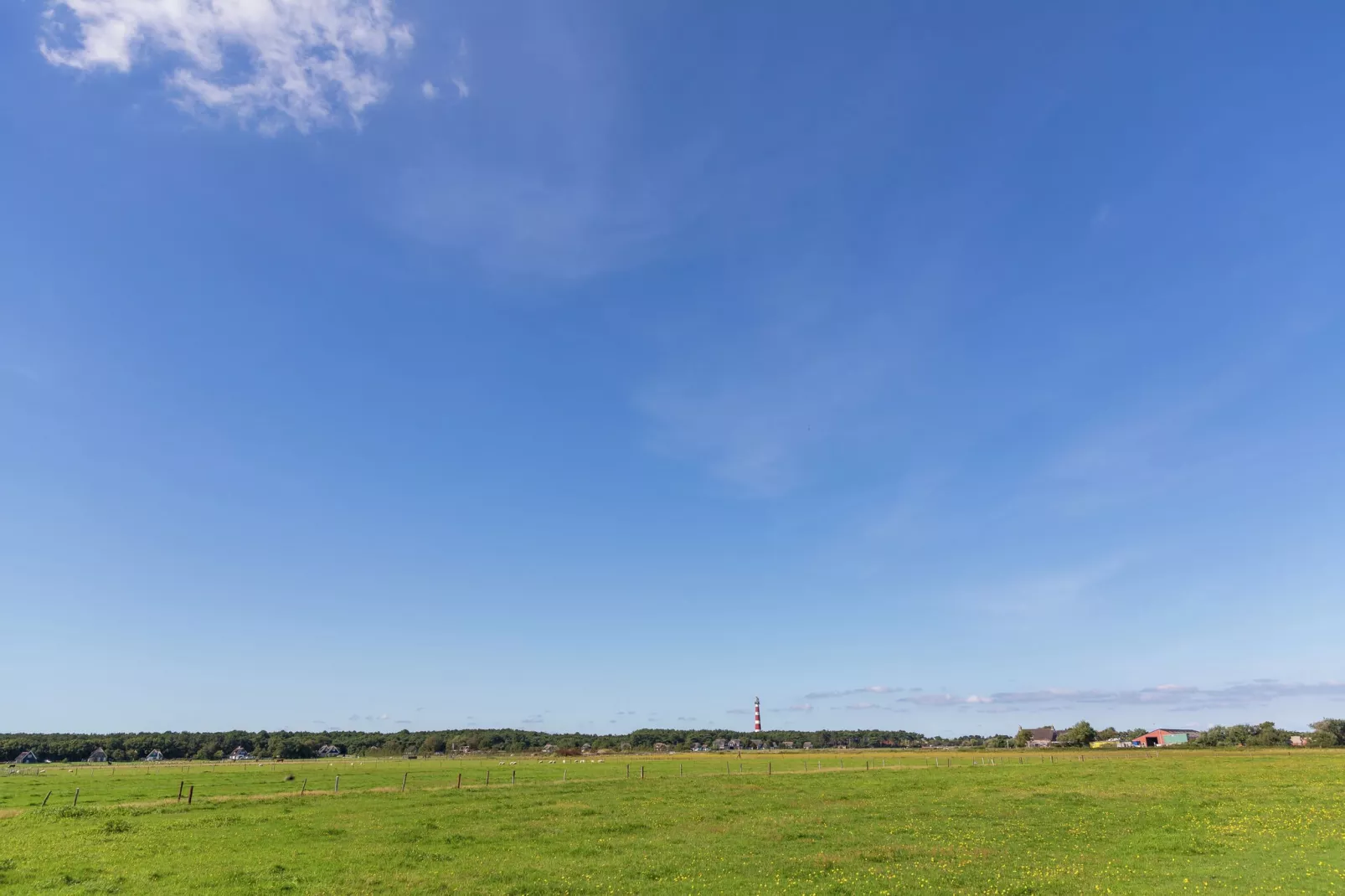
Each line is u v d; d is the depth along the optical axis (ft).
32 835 151.74
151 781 314.14
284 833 152.66
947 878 102.22
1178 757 423.23
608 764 463.42
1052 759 447.83
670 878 106.73
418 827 160.45
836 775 311.47
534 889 99.86
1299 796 195.00
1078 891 93.40
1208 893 90.33
